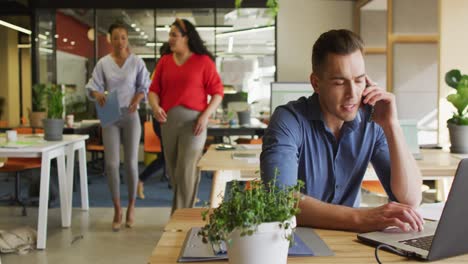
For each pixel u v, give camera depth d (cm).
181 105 398
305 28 944
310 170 175
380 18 894
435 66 672
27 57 1102
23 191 682
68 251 402
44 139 461
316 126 174
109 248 411
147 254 395
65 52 952
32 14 922
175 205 404
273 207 107
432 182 431
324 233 148
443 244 120
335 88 154
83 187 555
